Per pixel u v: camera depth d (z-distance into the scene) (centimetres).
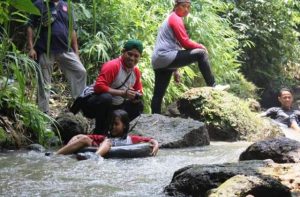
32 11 205
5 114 552
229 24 1066
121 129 499
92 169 412
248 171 317
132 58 543
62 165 429
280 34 1138
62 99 734
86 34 750
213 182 309
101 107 541
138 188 339
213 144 603
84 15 751
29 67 510
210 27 896
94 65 772
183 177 320
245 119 656
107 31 785
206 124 655
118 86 550
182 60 652
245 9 1116
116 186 345
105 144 473
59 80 779
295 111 788
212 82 685
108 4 790
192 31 868
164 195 318
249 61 1124
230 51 956
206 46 873
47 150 523
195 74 831
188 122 588
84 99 550
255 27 1104
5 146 521
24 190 334
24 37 691
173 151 531
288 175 324
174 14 657
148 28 803
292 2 1139
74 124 577
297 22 1206
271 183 294
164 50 652
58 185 349
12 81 527
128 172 400
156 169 414
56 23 586
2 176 381
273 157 392
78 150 490
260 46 1118
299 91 1181
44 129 544
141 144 486
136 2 832
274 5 1117
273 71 1141
